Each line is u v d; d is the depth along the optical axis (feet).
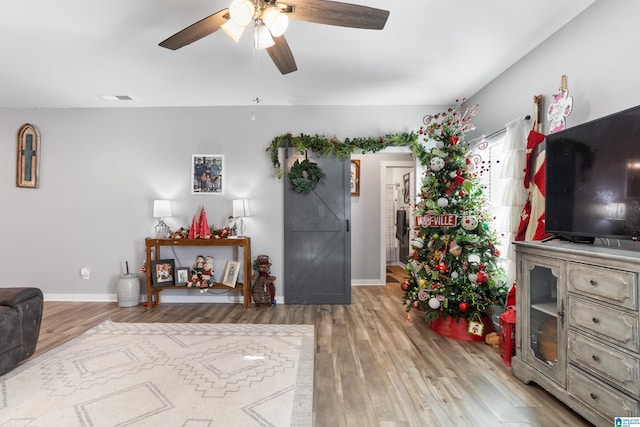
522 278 7.51
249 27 8.13
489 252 10.34
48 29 8.28
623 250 5.83
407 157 17.98
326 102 13.85
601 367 5.49
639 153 5.44
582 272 5.85
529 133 8.87
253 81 11.65
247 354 8.94
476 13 7.59
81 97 13.17
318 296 14.15
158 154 14.35
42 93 12.71
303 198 14.14
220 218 14.32
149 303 13.23
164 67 10.51
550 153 7.35
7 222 14.42
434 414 6.30
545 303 6.90
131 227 14.38
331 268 14.16
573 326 6.07
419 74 11.00
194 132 14.32
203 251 14.40
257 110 14.28
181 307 13.57
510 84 10.30
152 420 6.07
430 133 11.23
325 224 14.11
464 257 10.20
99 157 14.38
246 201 13.76
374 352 9.09
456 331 10.12
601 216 6.11
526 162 8.84
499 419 6.15
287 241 14.16
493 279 9.95
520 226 8.94
